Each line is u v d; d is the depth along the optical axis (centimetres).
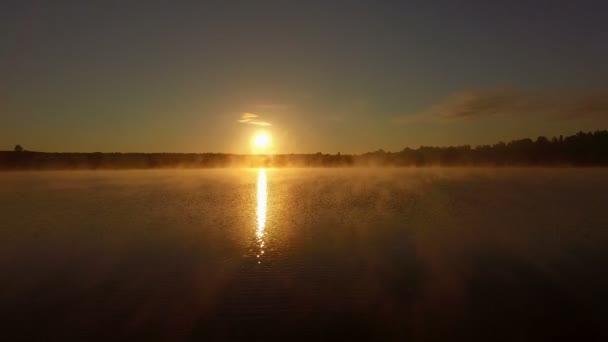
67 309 1524
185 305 1552
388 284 1761
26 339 1314
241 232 2788
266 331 1355
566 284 1747
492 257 2155
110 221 3262
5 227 3034
